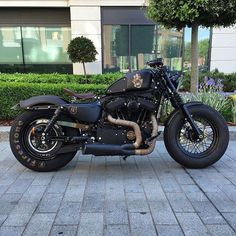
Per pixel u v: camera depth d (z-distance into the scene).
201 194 3.27
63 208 3.00
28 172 3.90
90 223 2.74
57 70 12.59
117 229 2.65
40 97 3.83
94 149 3.63
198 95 5.81
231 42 11.14
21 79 8.31
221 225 2.70
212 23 5.46
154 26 11.15
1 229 2.67
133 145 3.67
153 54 11.32
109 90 3.75
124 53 11.34
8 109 5.89
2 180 3.66
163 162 4.22
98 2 10.90
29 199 3.19
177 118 3.87
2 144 5.05
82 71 11.21
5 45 12.43
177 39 11.17
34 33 12.38
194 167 3.94
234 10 5.04
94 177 3.73
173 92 3.84
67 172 3.89
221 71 11.24
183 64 11.28
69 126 3.77
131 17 11.11
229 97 6.15
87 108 3.72
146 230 2.63
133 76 3.67
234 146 4.88
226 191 3.34
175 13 5.12
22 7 11.92
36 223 2.75
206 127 4.02
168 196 3.23
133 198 3.20
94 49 9.73
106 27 11.20
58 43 12.48
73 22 11.01
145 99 3.72
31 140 3.83
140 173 3.85
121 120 3.67
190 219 2.79
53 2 11.41
